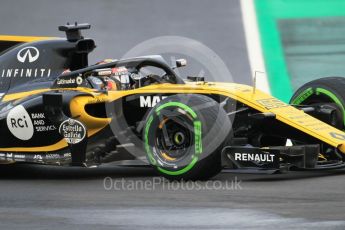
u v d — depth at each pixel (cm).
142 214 2505
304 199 2688
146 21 6969
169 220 2416
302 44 6284
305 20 6906
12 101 3441
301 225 2319
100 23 6956
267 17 6981
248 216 2445
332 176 3184
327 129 3256
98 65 3406
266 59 5925
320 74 5594
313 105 3531
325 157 3331
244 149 3023
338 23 6831
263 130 3334
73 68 3591
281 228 2286
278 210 2520
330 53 6075
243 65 5803
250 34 6512
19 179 3331
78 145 3259
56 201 2758
